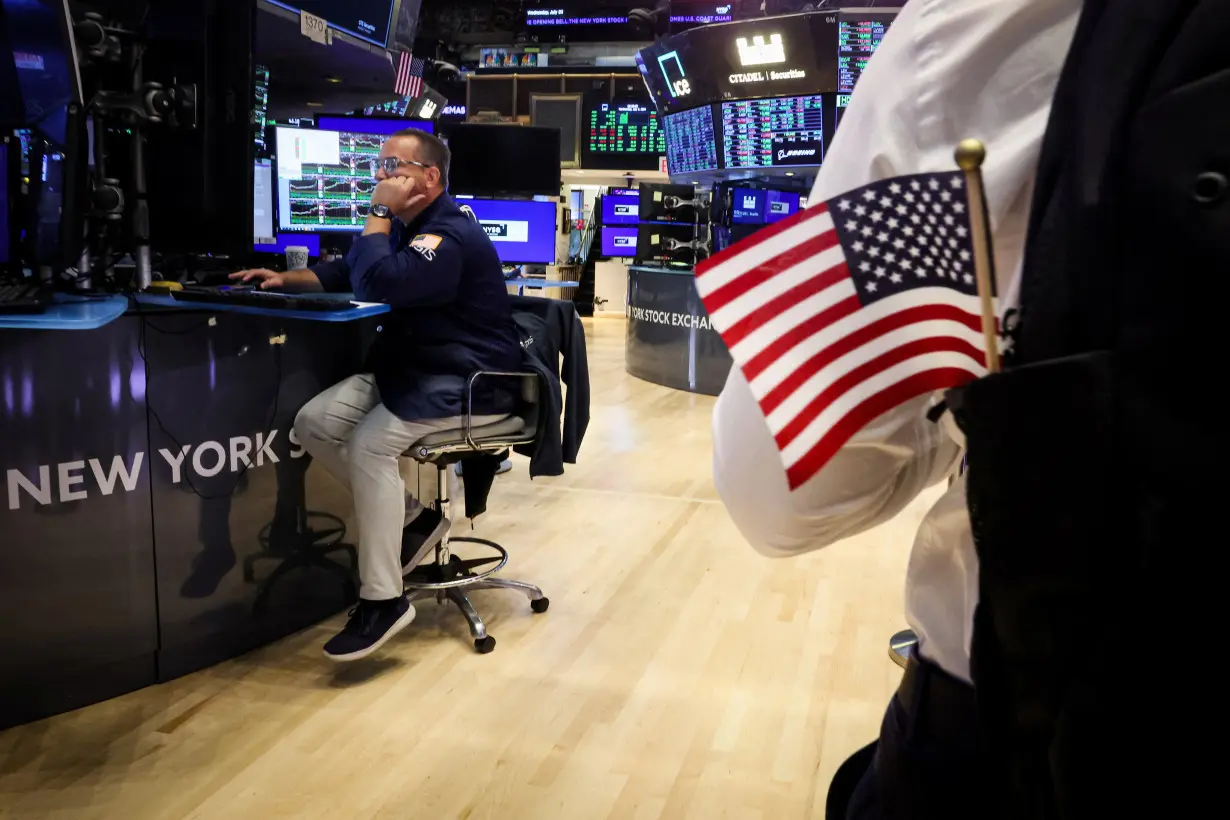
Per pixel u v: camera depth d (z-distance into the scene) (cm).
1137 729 45
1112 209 47
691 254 761
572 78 1106
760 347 59
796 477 57
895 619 281
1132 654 45
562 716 221
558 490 418
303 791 188
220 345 236
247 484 248
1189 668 43
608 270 1295
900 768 70
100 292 230
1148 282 44
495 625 274
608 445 508
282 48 337
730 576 315
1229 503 41
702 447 508
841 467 63
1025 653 50
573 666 248
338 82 397
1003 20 56
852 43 630
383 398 245
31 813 179
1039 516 48
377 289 235
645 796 190
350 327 275
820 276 59
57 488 211
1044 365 47
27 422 205
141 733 210
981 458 50
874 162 60
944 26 58
